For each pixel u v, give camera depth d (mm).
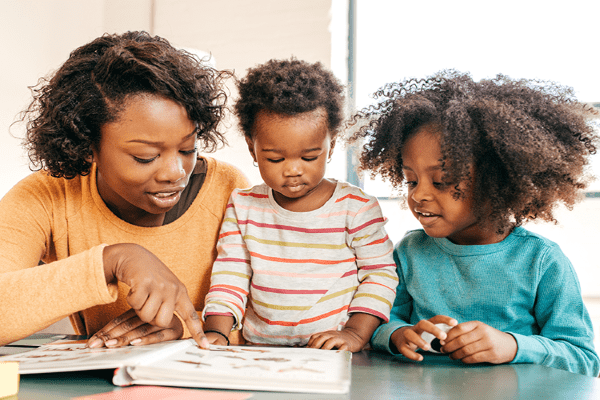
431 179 781
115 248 602
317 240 850
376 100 958
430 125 779
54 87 726
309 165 800
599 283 2482
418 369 599
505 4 2779
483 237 850
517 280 810
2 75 2197
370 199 874
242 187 943
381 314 778
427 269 880
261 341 846
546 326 777
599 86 2645
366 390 475
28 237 796
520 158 753
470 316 840
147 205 734
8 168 2211
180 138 681
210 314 780
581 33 2680
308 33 2701
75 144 706
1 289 592
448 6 2848
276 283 836
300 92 780
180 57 723
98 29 2812
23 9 2299
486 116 770
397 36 2891
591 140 841
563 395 466
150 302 569
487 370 597
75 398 417
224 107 797
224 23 2779
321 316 820
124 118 653
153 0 2855
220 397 420
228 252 859
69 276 579
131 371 467
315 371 479
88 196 851
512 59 2770
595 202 2494
